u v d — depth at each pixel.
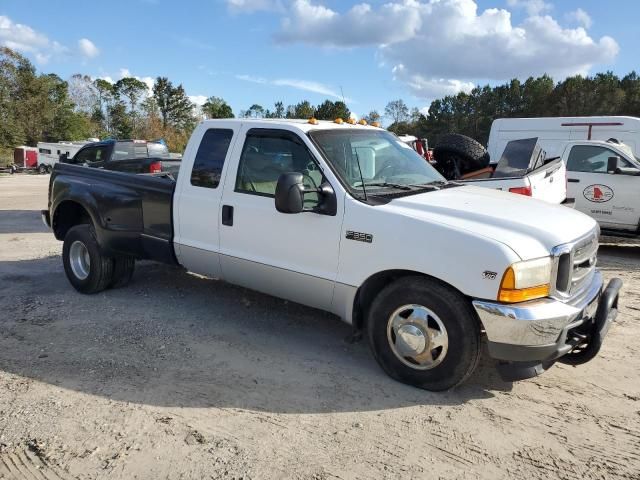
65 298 5.98
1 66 63.28
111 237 5.70
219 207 4.80
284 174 3.91
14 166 45.88
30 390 3.83
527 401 3.78
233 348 4.64
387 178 4.56
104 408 3.60
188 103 106.12
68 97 91.88
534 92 78.31
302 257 4.30
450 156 8.15
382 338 4.00
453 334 3.66
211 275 5.12
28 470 2.94
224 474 2.92
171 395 3.79
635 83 71.94
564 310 3.48
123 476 2.89
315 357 4.48
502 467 3.02
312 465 3.01
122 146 13.91
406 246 3.74
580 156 9.72
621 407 3.71
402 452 3.15
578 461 3.08
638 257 9.12
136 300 5.92
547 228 3.67
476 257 3.47
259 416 3.53
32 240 9.83
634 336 5.06
